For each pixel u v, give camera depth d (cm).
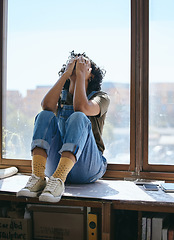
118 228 193
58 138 176
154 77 214
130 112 216
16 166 238
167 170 211
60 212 182
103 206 160
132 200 157
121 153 220
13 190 175
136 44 214
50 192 148
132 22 215
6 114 241
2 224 188
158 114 213
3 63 239
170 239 165
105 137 223
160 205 155
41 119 167
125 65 218
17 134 239
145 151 214
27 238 185
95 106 179
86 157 171
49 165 178
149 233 167
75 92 174
